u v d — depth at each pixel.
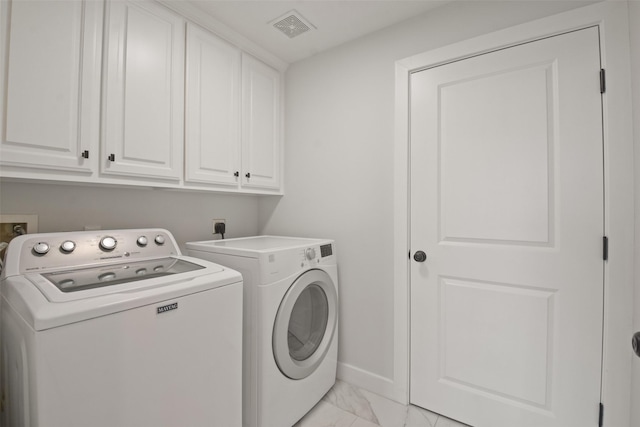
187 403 1.00
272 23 1.72
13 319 0.85
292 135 2.18
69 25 1.14
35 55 1.06
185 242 1.87
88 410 0.78
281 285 1.41
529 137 1.36
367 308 1.81
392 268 1.72
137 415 0.88
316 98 2.06
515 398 1.39
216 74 1.70
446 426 1.50
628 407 1.14
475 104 1.49
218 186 1.74
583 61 1.24
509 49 1.40
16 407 0.84
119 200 1.56
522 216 1.38
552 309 1.31
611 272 1.17
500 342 1.43
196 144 1.59
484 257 1.46
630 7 1.14
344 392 1.78
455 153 1.54
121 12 1.29
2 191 1.21
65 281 0.98
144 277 1.07
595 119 1.22
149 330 0.90
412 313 1.66
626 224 1.14
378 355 1.77
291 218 2.18
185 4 1.51
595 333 1.22
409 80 1.68
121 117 1.29
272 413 1.36
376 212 1.78
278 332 1.37
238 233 2.23
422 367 1.63
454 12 1.54
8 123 1.00
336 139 1.95
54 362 0.73
